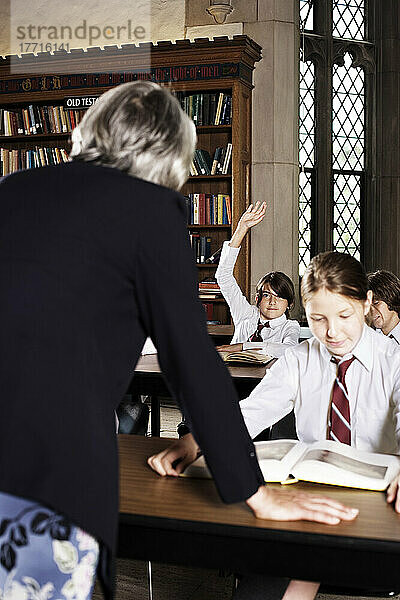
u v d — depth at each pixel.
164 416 7.00
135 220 1.49
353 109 9.45
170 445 2.27
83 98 7.97
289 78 8.13
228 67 7.59
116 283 1.47
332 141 9.32
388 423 2.44
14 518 1.43
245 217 5.29
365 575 1.53
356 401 2.47
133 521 1.67
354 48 9.41
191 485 1.89
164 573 3.52
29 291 1.41
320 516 1.62
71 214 1.46
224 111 7.70
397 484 1.78
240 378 3.91
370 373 2.46
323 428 2.52
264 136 8.09
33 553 1.43
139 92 1.64
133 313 1.53
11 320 1.39
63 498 1.35
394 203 9.50
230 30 8.23
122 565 3.61
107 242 1.46
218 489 1.59
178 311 1.51
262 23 8.09
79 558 1.45
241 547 1.60
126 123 1.59
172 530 1.64
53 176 1.52
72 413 1.38
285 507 1.64
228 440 1.56
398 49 9.41
